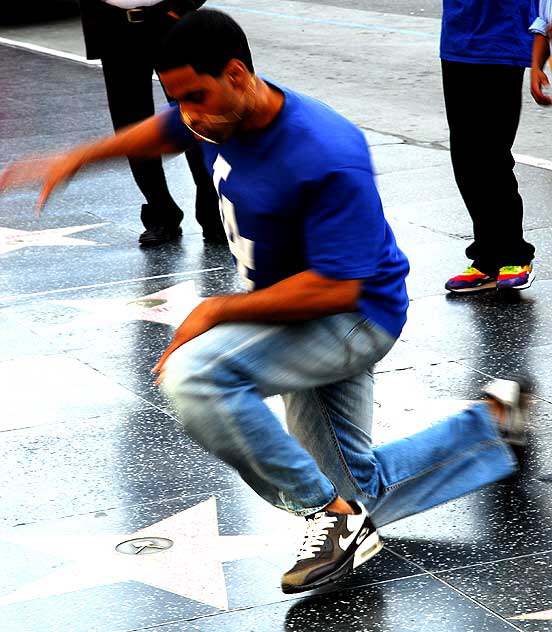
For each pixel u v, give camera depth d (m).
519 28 13.23
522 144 22.06
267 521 9.16
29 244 17.38
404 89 28.20
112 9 15.84
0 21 42.25
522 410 8.90
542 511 9.17
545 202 18.16
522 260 14.15
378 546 8.20
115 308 14.40
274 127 7.12
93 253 16.80
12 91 29.72
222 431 7.38
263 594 8.15
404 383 11.75
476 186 13.88
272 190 7.18
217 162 7.43
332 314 7.27
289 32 37.97
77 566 8.59
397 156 21.70
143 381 12.09
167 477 9.99
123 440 10.73
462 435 8.77
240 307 7.24
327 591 8.17
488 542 8.76
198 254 16.50
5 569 8.59
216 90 6.88
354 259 7.11
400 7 41.84
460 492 8.82
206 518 9.26
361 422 8.35
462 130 13.73
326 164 7.05
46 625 7.87
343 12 41.59
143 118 16.39
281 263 7.52
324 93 28.11
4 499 9.71
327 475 8.44
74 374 12.34
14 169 8.36
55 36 39.09
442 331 13.15
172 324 13.75
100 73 31.66
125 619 7.91
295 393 8.25
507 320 13.38
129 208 19.19
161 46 6.94
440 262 15.59
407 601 8.02
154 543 8.89
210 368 7.29
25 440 10.80
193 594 8.17
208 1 45.81
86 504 9.57
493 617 7.79
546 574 8.30
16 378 12.27
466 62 13.38
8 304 14.70
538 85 13.26
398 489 8.74
